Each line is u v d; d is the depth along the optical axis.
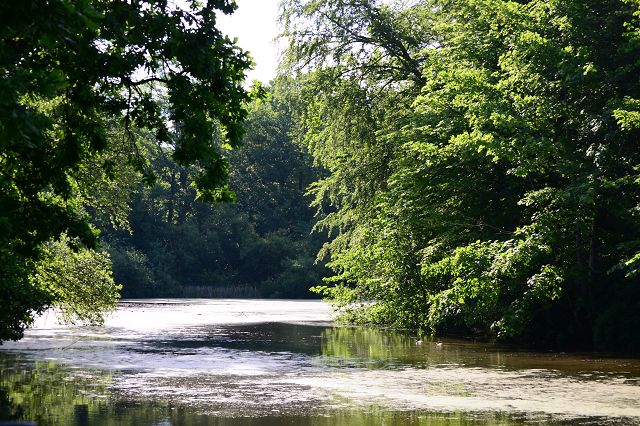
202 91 12.61
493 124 23.70
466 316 26.91
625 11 23.73
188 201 90.25
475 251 22.88
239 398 14.03
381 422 11.75
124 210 32.84
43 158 13.12
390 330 31.03
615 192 23.42
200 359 20.34
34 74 8.19
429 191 27.84
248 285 85.44
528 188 26.52
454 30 29.86
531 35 23.75
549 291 23.25
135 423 11.73
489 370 18.02
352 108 35.41
